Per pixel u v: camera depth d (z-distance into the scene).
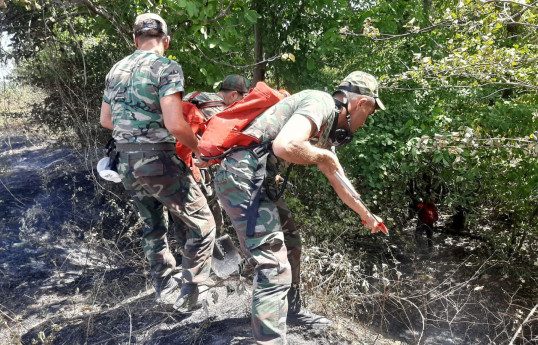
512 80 4.25
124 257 3.96
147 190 2.61
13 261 3.88
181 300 2.69
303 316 2.74
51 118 5.96
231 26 4.35
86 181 5.65
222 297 3.07
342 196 2.11
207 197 3.46
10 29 4.16
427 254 6.76
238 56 5.93
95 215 4.83
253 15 4.36
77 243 4.25
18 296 3.38
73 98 5.31
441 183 7.05
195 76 4.58
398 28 6.06
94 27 4.84
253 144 2.06
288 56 4.34
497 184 6.55
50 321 2.98
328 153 1.97
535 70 4.23
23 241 4.19
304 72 5.52
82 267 3.85
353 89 2.15
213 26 4.34
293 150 1.82
